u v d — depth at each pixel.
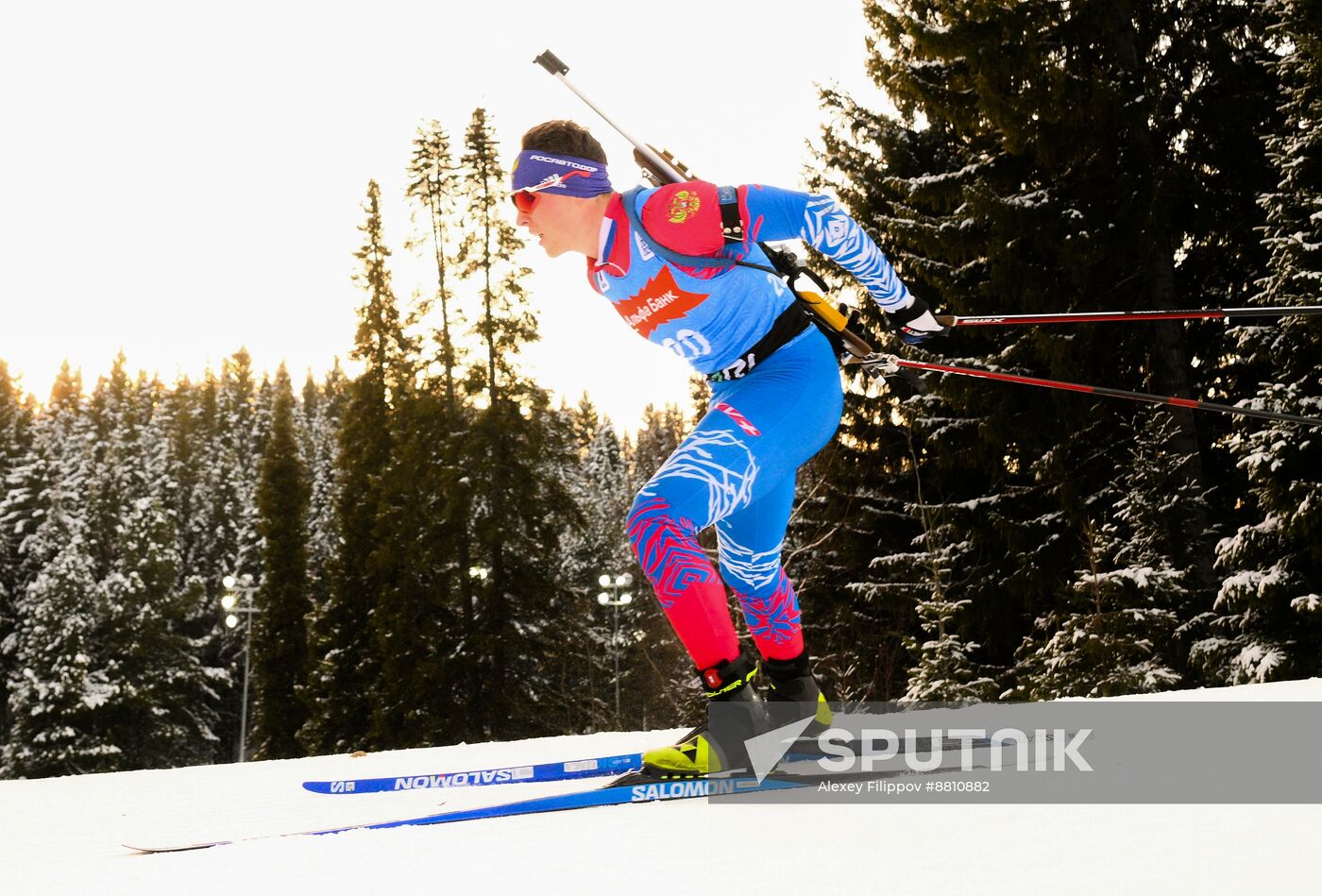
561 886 1.35
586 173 2.43
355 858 1.60
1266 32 12.38
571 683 30.83
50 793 3.69
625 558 41.94
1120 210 13.66
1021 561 14.31
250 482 64.56
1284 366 11.34
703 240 2.35
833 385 2.61
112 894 1.43
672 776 2.27
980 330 14.88
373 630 28.84
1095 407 14.05
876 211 17.11
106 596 37.78
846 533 16.88
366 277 33.97
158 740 37.38
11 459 51.06
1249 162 13.99
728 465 2.36
